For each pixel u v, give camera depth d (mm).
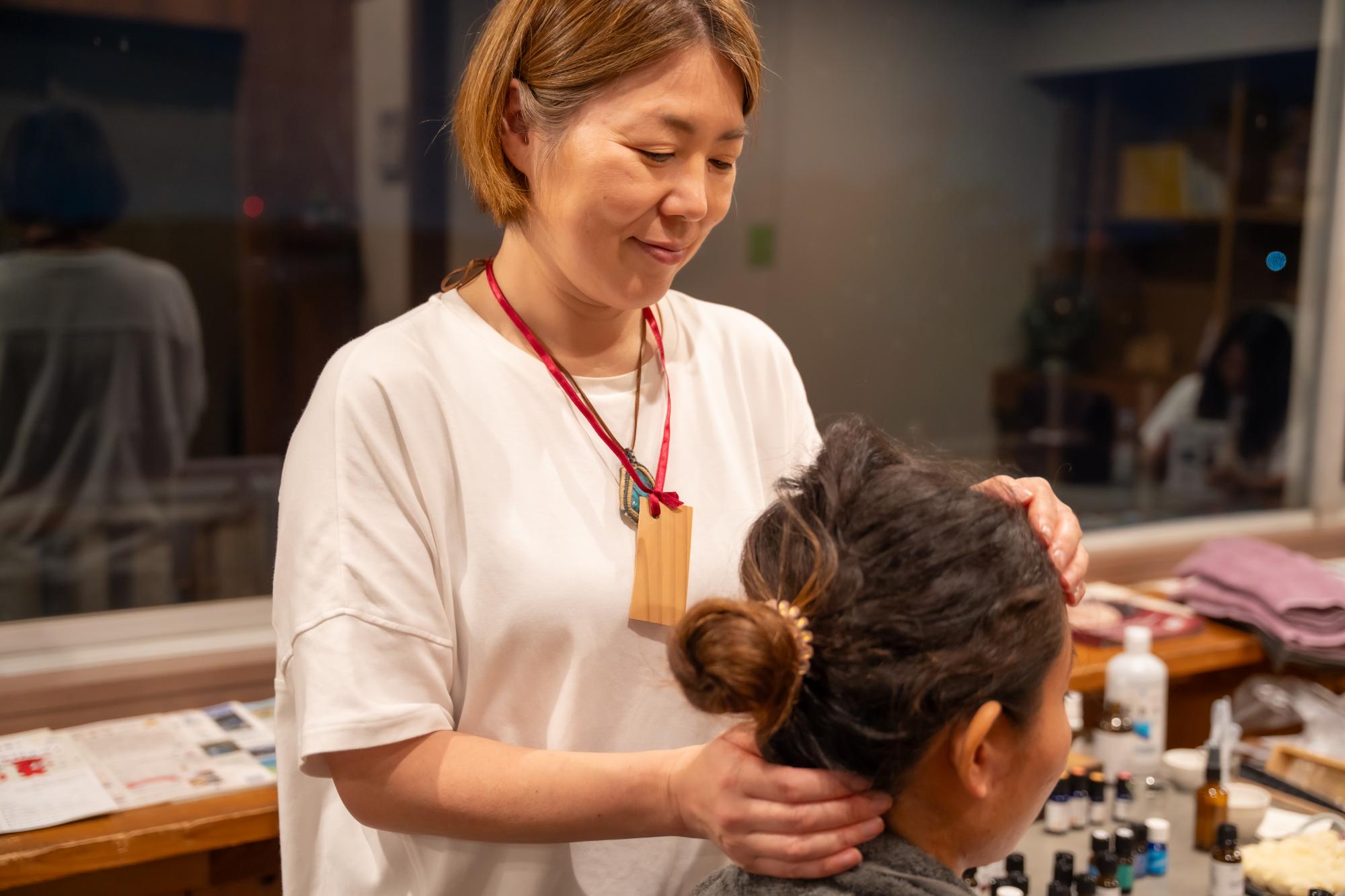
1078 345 2523
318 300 1912
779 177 2195
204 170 1812
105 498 1807
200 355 1847
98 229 1757
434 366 1020
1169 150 2545
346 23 1854
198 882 1575
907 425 2400
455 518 1012
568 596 1011
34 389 1751
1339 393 2713
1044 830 1589
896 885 842
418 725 938
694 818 886
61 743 1604
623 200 923
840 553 844
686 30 895
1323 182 2697
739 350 1195
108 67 1730
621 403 1083
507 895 1050
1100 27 2428
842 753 834
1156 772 1747
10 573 1758
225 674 1771
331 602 941
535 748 1043
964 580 818
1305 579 2105
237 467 1893
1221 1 2543
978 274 2408
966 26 2309
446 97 1934
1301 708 1925
